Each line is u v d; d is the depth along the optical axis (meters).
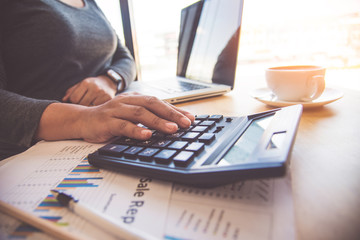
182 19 0.98
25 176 0.30
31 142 0.46
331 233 0.16
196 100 0.65
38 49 0.61
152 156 0.27
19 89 0.63
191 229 0.18
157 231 0.18
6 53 0.59
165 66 2.12
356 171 0.24
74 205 0.21
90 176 0.29
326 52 1.62
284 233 0.17
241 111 0.49
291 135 0.23
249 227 0.18
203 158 0.25
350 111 0.42
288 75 0.46
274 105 0.48
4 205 0.22
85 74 0.74
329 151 0.29
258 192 0.22
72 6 0.72
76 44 0.67
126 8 1.23
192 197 0.22
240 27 0.61
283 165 0.18
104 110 0.40
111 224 0.18
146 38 1.37
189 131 0.34
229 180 0.21
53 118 0.42
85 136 0.41
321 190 0.22
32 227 0.20
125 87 0.79
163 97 0.62
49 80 0.65
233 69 0.65
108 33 0.84
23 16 0.59
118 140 0.35
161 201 0.22
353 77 0.82
